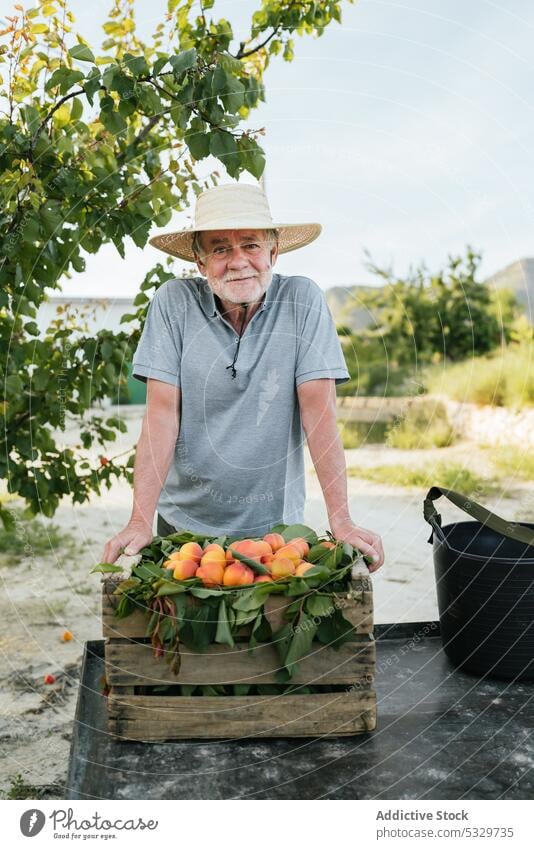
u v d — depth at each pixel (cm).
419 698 151
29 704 284
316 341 189
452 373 761
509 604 155
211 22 242
